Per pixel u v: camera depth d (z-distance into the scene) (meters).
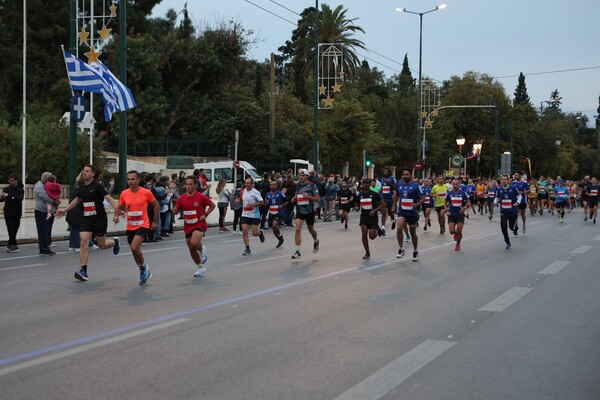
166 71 53.56
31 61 47.69
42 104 45.78
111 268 12.34
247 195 14.88
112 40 48.62
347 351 6.27
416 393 5.05
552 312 8.24
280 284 10.41
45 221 14.55
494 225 25.56
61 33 46.84
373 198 13.85
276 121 50.78
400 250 14.15
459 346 6.50
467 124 73.62
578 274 11.74
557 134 92.38
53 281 10.73
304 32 72.19
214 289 9.93
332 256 14.47
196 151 48.31
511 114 75.94
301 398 4.92
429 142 62.34
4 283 10.52
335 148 51.38
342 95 60.44
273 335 6.92
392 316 7.92
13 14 46.97
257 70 60.62
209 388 5.15
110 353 6.19
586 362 5.95
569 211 39.03
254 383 5.27
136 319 7.73
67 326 7.36
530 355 6.18
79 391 5.09
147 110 48.69
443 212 20.84
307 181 14.30
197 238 11.03
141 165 44.31
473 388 5.18
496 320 7.73
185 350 6.30
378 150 58.22
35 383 5.29
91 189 10.80
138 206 10.35
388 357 6.07
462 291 9.80
